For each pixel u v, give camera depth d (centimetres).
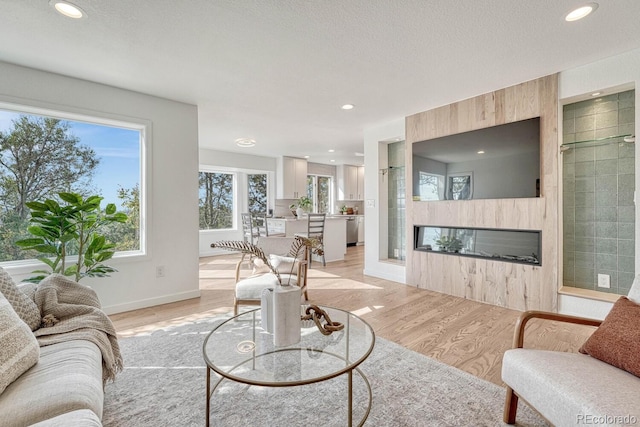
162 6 189
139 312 317
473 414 160
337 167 930
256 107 387
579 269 305
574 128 305
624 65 255
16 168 279
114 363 167
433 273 397
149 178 336
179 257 359
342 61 264
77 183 310
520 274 320
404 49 245
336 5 190
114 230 329
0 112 272
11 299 157
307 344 162
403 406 166
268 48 242
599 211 293
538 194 307
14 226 278
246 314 203
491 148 339
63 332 158
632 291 150
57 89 283
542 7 192
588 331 264
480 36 226
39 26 209
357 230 870
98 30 214
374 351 230
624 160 279
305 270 293
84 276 274
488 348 235
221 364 144
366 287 416
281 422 154
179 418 158
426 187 405
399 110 402
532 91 308
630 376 121
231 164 708
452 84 316
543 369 128
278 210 745
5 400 107
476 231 358
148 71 281
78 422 96
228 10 193
